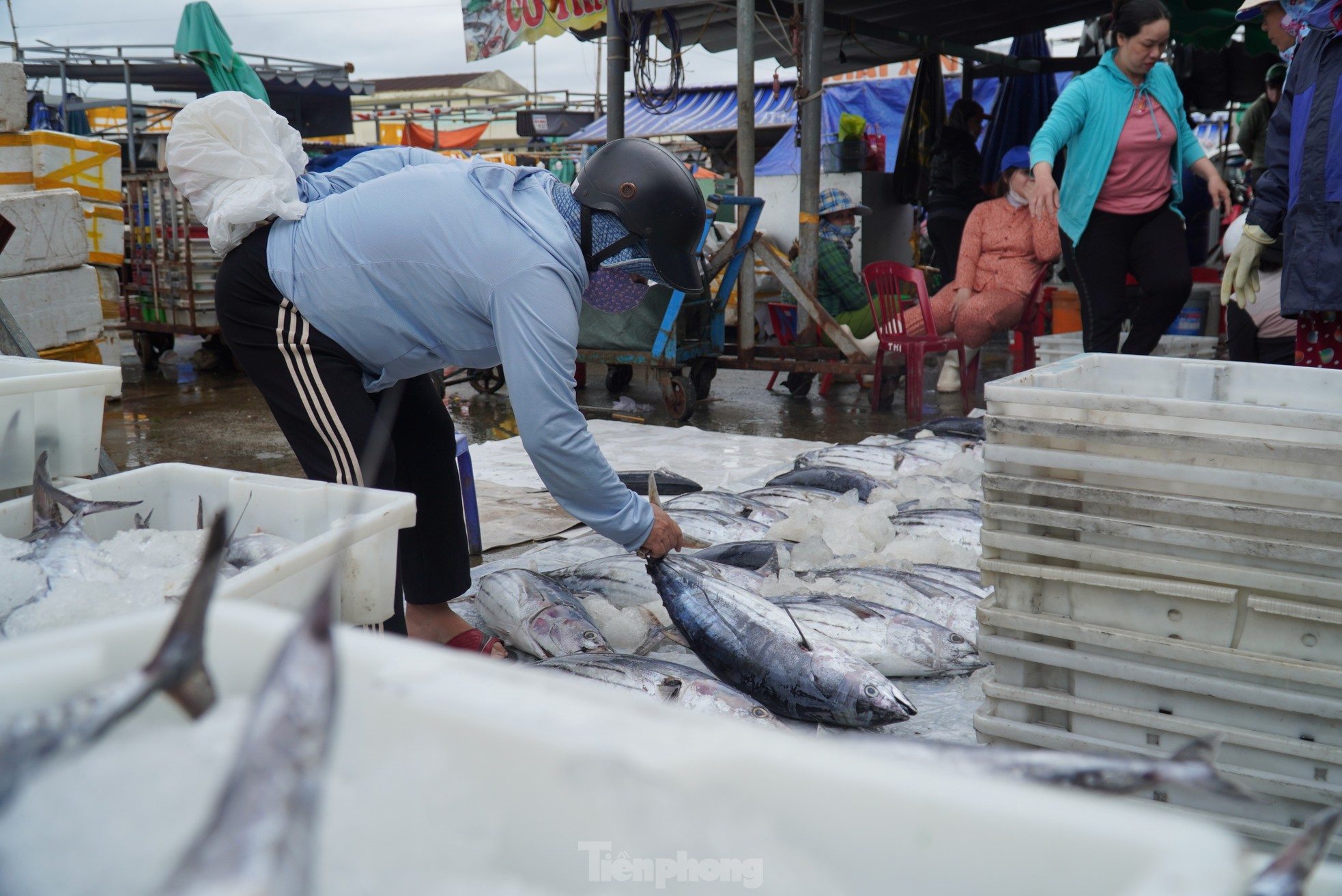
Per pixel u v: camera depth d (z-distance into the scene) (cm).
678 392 762
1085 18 1128
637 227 248
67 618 156
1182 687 183
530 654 306
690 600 281
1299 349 377
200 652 63
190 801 56
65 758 57
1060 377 232
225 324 270
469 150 2633
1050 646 199
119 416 802
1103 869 52
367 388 273
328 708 48
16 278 650
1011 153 792
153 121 1669
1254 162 866
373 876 54
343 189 287
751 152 845
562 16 983
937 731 255
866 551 377
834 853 58
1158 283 573
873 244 1073
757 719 238
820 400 876
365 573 194
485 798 60
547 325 244
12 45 1373
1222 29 941
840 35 1086
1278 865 59
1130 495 185
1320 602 171
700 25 1062
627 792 57
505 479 544
